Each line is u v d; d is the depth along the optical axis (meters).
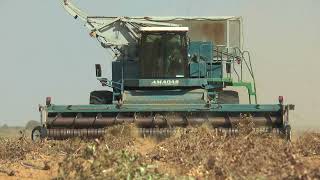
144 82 76.56
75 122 69.19
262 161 36.84
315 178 32.31
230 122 68.75
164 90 77.06
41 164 45.69
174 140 51.50
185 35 78.00
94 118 69.56
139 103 75.31
